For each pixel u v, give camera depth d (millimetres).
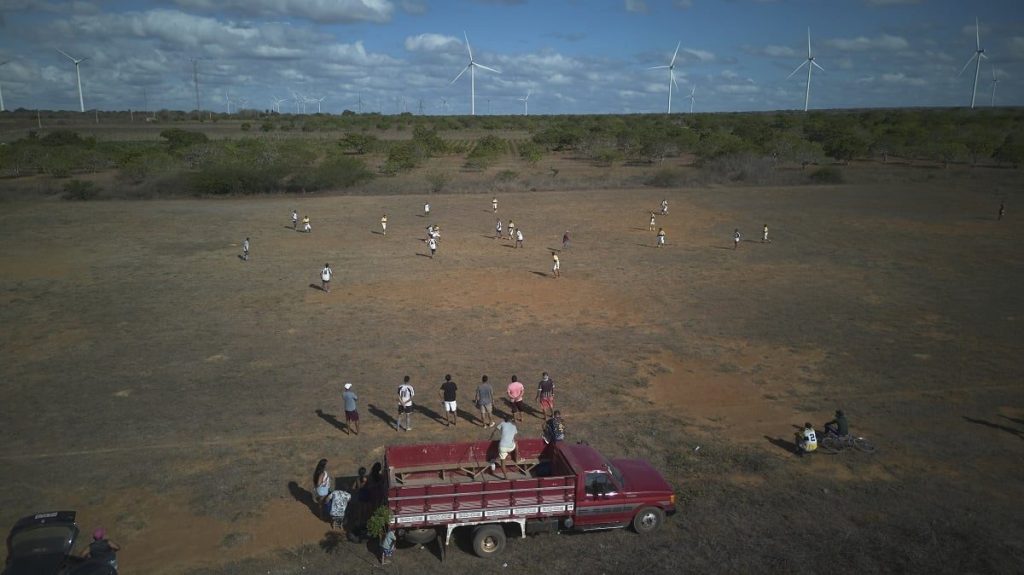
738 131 131625
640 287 32688
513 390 17797
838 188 73562
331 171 72875
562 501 12680
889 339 24672
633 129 141500
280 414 18141
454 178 81625
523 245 43719
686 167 99062
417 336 25031
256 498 14023
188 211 57625
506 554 12383
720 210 59094
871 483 14758
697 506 13883
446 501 12164
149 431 17047
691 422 17859
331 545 12500
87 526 12898
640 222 53094
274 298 30359
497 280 34062
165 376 20875
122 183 71188
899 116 164125
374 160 106438
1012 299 30328
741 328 26078
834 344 24109
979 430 17344
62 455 15750
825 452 16156
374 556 12234
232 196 68812
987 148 93125
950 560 11938
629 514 12992
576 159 114750
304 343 24141
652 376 21109
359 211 58438
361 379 20734
